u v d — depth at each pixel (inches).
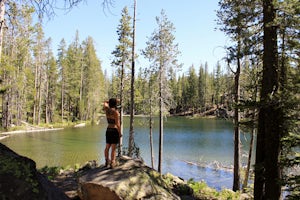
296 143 313.4
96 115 2691.9
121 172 254.2
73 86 2544.3
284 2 295.9
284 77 332.5
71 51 2544.3
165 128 2215.8
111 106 269.7
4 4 313.7
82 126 2239.2
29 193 123.7
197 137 1694.1
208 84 3619.6
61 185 359.3
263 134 334.3
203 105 3595.0
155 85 948.6
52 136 1555.1
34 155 1002.1
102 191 232.4
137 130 2055.9
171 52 936.9
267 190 318.7
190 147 1350.9
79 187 252.5
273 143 315.6
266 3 319.0
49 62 2357.3
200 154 1188.5
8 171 125.0
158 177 270.2
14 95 1744.6
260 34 353.7
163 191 250.2
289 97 288.8
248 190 526.9
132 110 786.2
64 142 1333.7
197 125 2470.5
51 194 135.8
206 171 918.4
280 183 299.0
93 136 1593.3
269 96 298.4
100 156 1013.8
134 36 790.5
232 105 342.3
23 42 1055.0
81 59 2571.4
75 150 1125.1
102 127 2167.8
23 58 1354.6
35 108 2192.4
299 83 310.5
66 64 2445.9
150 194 239.9
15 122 1845.5
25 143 1269.7
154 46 940.6
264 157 334.6
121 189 230.8
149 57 943.0
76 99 2583.7
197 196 398.6
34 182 129.3
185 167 967.6
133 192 233.5
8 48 1091.3
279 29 324.2
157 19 934.4
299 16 302.2
